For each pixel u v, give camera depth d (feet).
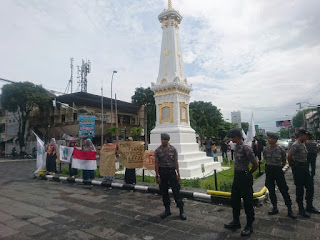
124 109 114.62
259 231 12.69
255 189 20.39
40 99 92.99
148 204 18.51
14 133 112.98
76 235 12.53
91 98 98.94
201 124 134.31
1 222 14.61
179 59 40.75
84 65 119.75
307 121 203.92
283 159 15.87
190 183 24.00
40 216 15.75
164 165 15.53
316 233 12.21
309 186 15.62
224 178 29.78
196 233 12.57
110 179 27.58
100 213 16.31
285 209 16.61
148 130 105.50
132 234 12.58
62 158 30.78
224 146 60.39
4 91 88.17
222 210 16.75
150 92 102.58
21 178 34.27
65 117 96.27
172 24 40.45
